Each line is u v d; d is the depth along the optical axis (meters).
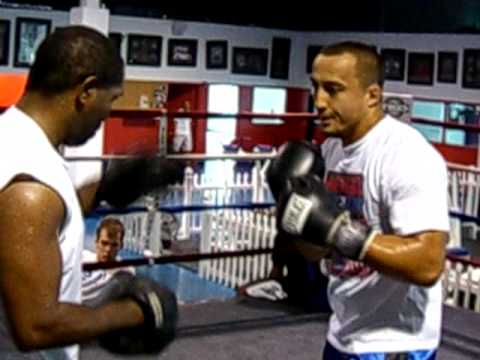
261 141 13.68
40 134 1.19
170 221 6.51
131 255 6.44
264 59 13.77
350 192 1.83
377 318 1.87
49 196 1.13
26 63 11.62
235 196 8.21
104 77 1.21
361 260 1.60
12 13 11.41
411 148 1.72
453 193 6.61
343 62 1.74
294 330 3.64
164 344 1.19
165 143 2.57
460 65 11.65
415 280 1.61
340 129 1.79
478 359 3.42
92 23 7.38
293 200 1.61
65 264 1.21
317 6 12.20
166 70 12.80
